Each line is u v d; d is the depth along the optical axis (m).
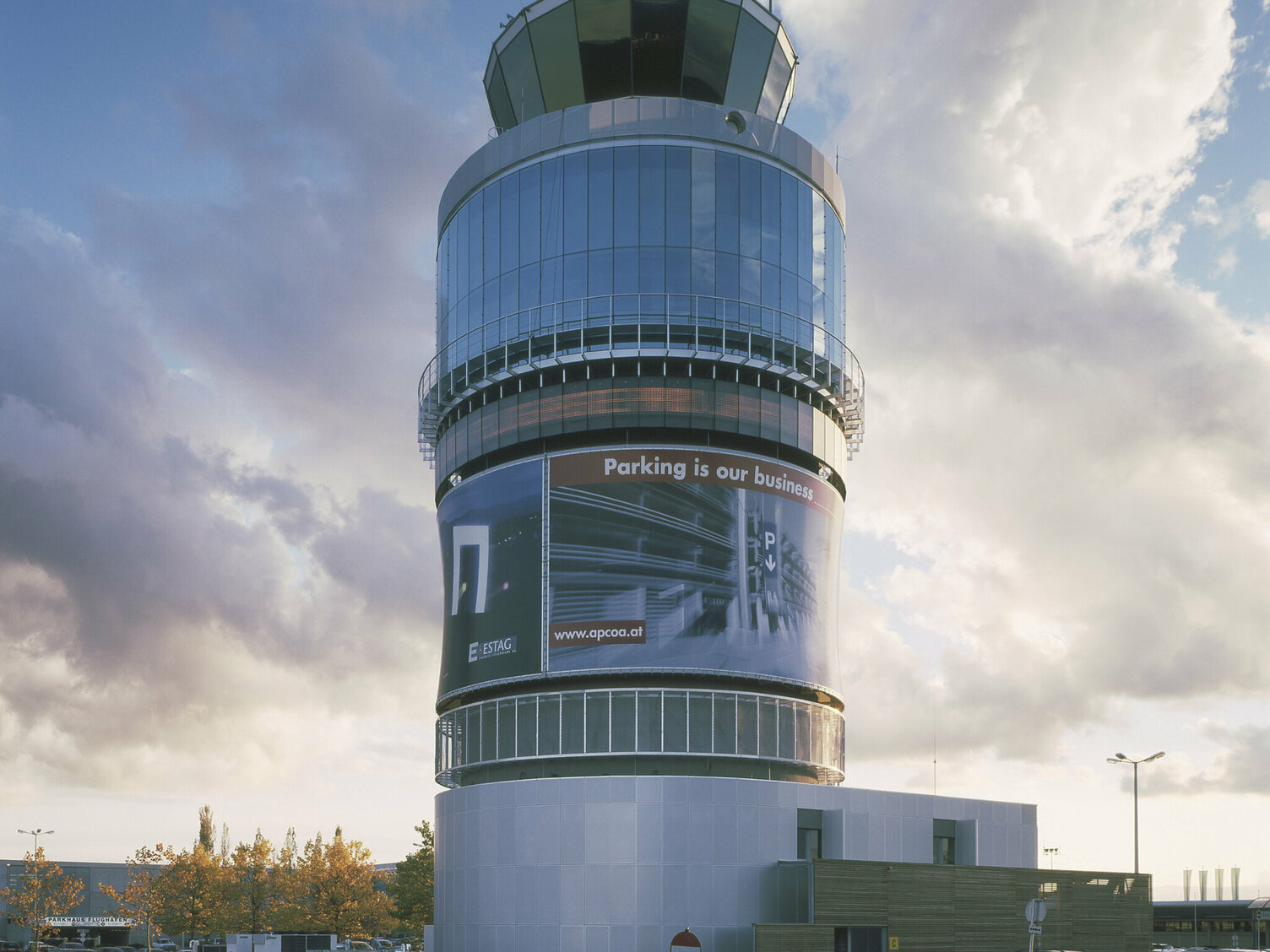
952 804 57.97
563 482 58.72
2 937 147.62
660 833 50.19
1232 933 120.94
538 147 63.28
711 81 66.12
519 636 58.09
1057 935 56.66
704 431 60.00
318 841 133.75
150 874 137.62
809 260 64.44
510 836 52.38
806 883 49.94
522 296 62.22
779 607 59.16
